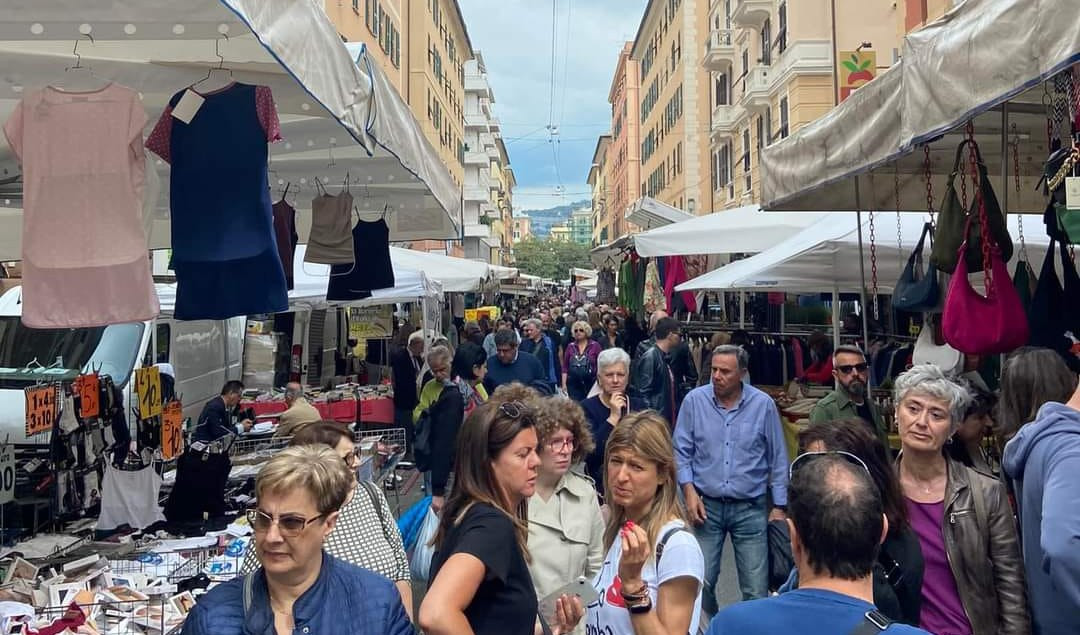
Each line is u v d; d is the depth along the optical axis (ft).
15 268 51.88
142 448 18.39
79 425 17.65
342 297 28.78
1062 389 10.53
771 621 6.81
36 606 12.76
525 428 9.27
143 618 12.30
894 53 57.88
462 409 22.72
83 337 28.81
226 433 27.37
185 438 26.61
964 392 10.93
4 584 13.67
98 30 12.40
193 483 18.13
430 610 7.90
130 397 27.63
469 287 56.95
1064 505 7.81
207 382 38.17
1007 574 10.16
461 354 27.81
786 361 37.60
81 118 11.44
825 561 7.00
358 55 13.91
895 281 25.63
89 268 11.35
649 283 56.70
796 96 72.84
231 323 42.91
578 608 10.08
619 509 10.74
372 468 22.72
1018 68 9.96
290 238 24.20
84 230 11.39
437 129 149.69
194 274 12.74
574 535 12.05
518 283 122.83
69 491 17.40
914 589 10.09
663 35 152.87
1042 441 8.81
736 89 99.45
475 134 224.94
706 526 16.99
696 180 127.13
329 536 11.46
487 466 9.21
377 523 12.07
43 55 15.05
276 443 26.04
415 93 133.80
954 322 13.20
